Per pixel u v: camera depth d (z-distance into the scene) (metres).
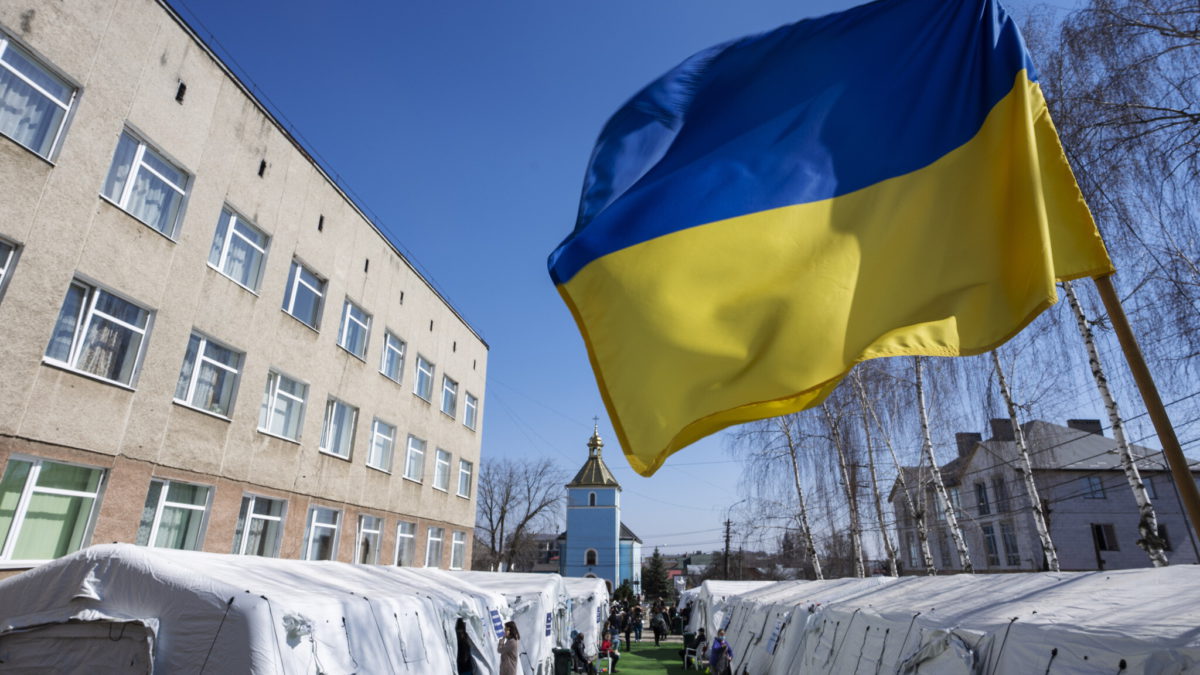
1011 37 4.55
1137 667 5.64
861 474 23.86
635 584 82.06
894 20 5.12
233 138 14.80
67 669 7.17
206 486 13.69
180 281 13.13
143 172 12.62
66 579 7.73
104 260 11.52
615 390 4.24
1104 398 10.73
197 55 13.84
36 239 10.37
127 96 12.09
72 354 11.03
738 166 4.73
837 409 23.88
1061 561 34.28
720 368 4.18
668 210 4.60
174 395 12.88
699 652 25.62
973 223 4.29
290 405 16.77
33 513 10.36
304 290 17.53
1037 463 15.37
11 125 10.24
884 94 4.89
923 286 4.26
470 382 28.56
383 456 21.30
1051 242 4.12
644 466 4.04
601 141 4.87
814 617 14.77
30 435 10.19
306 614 8.16
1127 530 34.81
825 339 4.21
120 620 7.18
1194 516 3.15
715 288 4.37
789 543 30.78
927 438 17.64
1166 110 9.09
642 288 4.38
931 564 19.91
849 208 4.57
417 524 22.95
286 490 16.14
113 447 11.53
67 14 11.10
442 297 26.11
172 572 7.64
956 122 4.65
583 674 21.66
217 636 7.20
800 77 5.03
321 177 18.19
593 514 74.88
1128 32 9.41
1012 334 3.86
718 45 5.14
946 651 8.48
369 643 9.41
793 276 4.38
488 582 20.61
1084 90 9.87
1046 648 6.70
